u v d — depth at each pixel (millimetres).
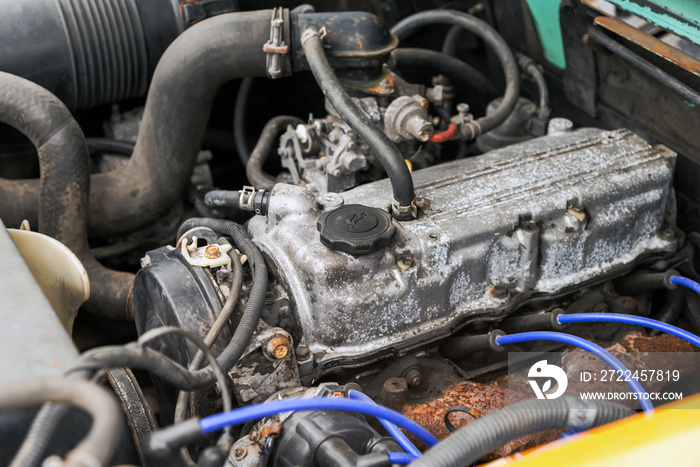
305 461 1390
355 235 1647
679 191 2312
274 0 2791
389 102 2166
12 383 864
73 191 2094
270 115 3031
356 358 1688
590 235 1963
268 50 2053
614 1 2170
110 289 2135
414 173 2023
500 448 1642
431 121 2197
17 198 2252
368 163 2125
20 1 2270
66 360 1102
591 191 1971
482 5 2934
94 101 2516
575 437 1142
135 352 1120
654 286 2074
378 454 1310
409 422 1382
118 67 2445
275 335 1559
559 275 1973
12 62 2256
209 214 2555
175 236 2590
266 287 1604
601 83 2473
